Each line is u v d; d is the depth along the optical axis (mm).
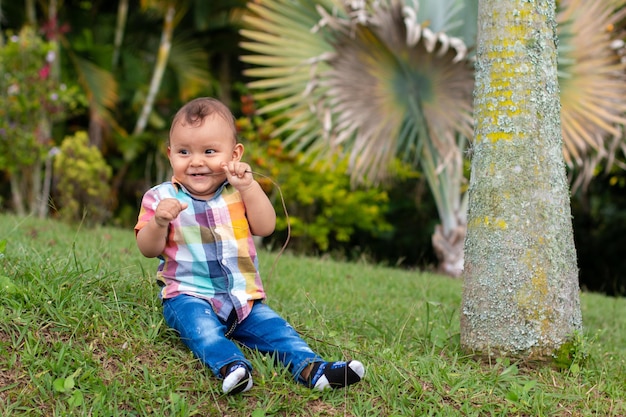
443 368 3459
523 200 3656
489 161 3736
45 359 2992
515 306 3637
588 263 15547
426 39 7934
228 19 15648
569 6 8477
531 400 3217
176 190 3361
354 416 3025
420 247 15453
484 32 3826
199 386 3033
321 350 3594
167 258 3328
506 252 3650
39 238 6129
